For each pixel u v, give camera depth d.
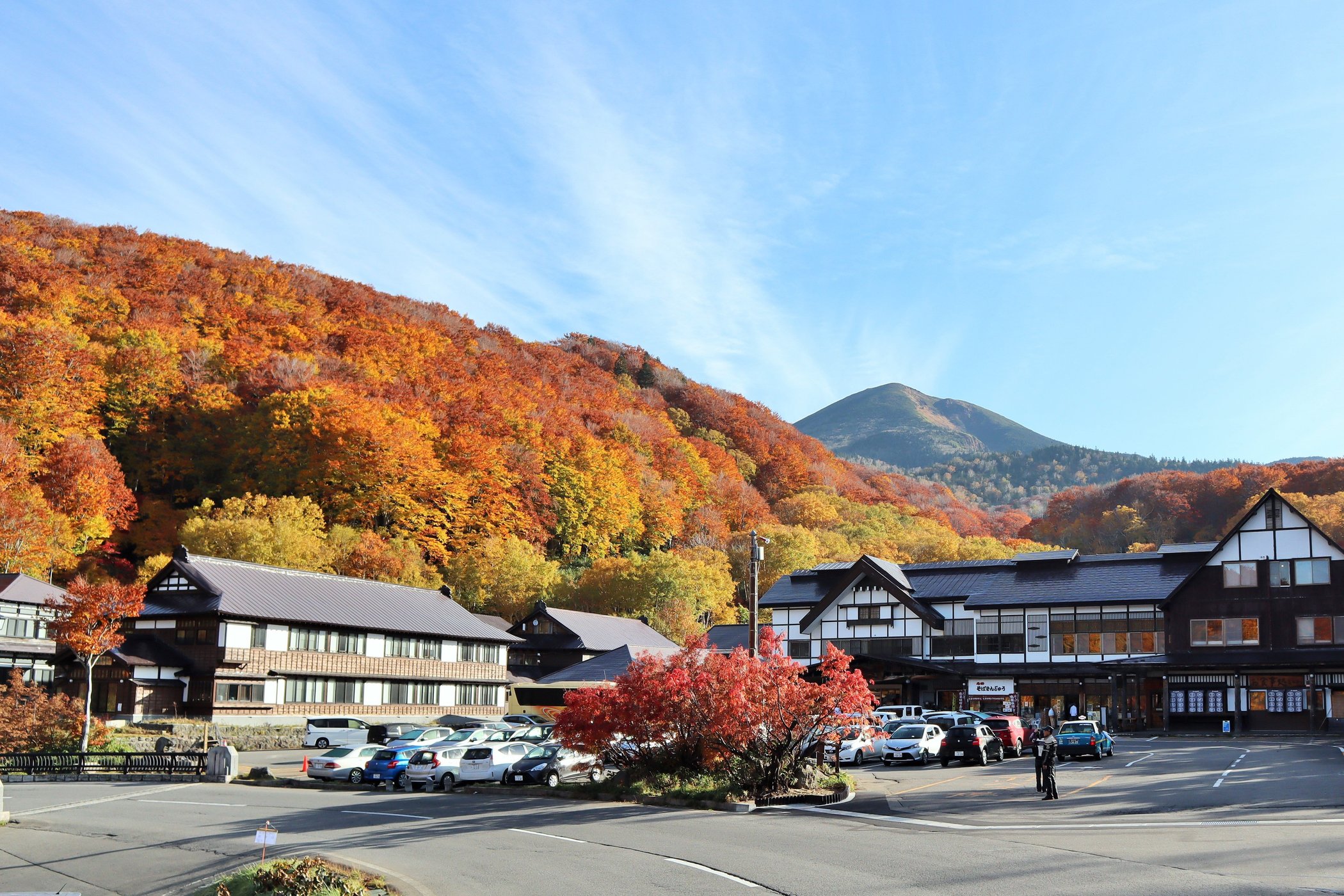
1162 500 151.88
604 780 32.19
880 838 21.33
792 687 29.69
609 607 97.94
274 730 55.03
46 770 40.31
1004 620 67.75
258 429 102.81
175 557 59.16
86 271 124.56
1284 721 56.84
